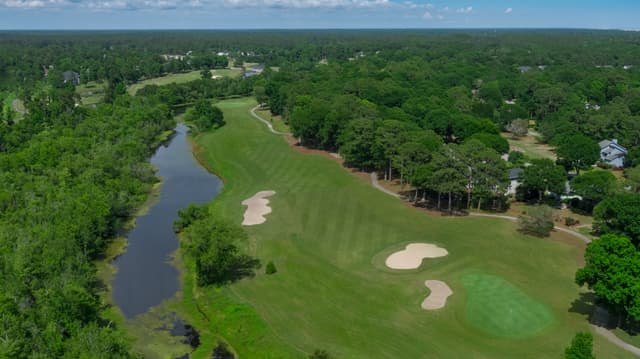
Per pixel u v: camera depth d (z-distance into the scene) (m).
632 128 130.38
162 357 53.22
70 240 68.94
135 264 74.19
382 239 79.25
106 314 60.91
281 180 111.06
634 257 52.50
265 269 69.88
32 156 107.38
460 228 83.06
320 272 68.69
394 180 109.06
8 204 81.94
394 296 62.16
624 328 54.06
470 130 131.88
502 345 52.06
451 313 58.12
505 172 89.69
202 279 66.62
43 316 51.44
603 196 84.94
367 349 51.94
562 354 50.12
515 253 73.31
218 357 53.19
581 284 54.94
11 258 63.12
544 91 176.38
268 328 56.47
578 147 111.56
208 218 76.06
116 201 89.62
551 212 79.19
